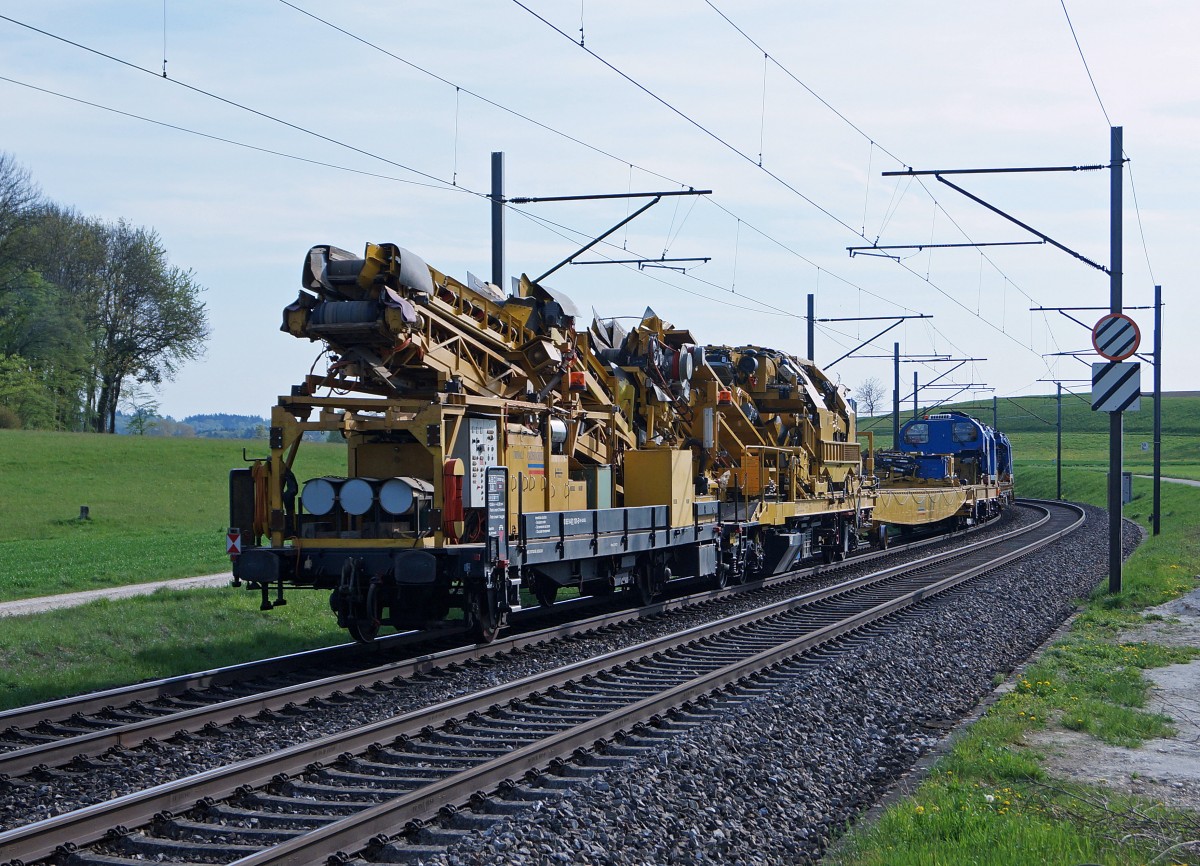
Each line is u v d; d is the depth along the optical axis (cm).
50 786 826
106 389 7662
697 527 1966
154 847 688
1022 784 852
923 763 921
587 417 1727
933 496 3747
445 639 1532
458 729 1002
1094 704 1134
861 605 1955
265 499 1377
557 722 1034
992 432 5294
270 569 1344
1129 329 2044
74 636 1437
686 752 865
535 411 1544
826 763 901
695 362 2089
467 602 1380
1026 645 1562
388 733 945
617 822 709
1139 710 1137
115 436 6612
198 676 1173
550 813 709
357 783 833
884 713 1093
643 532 1764
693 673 1301
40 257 7081
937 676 1280
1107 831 737
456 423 1359
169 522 4203
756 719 1000
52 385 7056
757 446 2281
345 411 1350
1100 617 1794
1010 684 1280
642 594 1866
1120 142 2041
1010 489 5888
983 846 682
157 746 942
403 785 823
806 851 723
